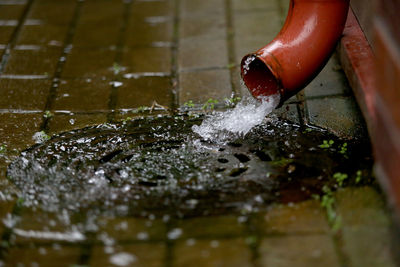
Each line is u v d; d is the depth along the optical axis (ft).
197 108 17.02
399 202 10.15
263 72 16.29
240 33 21.63
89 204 12.77
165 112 16.90
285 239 11.35
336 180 13.15
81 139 15.51
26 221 12.23
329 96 17.02
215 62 19.75
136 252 11.22
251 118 16.02
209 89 18.07
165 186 13.34
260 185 13.20
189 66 19.63
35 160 14.52
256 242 11.30
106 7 24.40
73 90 18.31
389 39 10.50
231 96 17.56
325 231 11.50
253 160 14.25
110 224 12.08
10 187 13.43
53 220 12.26
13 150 14.99
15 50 20.88
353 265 10.56
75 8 24.36
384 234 11.23
